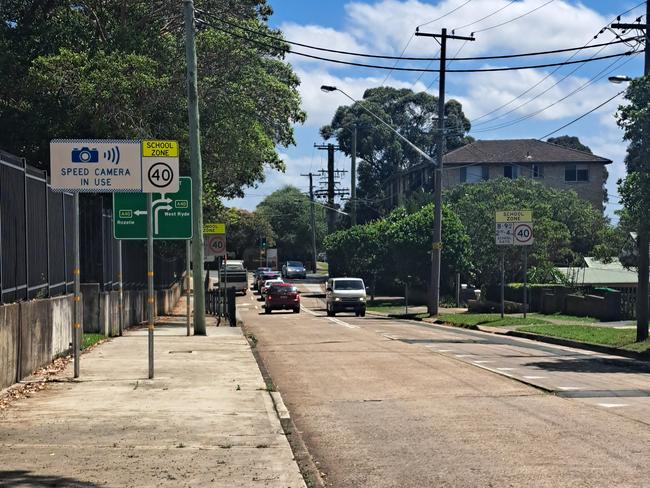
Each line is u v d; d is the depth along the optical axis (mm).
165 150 13039
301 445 8758
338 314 45281
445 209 49531
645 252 20719
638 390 12766
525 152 75812
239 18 31406
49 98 25672
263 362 17141
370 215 95438
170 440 8695
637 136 18109
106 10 28094
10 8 27234
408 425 9906
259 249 121938
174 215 23312
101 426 9438
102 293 21875
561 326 26766
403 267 50375
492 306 41375
